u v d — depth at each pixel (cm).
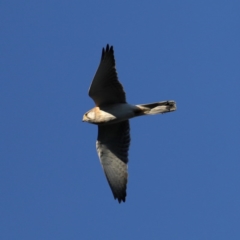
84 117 1723
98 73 1631
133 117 1706
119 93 1691
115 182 1791
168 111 1694
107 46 1617
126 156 1784
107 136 1802
